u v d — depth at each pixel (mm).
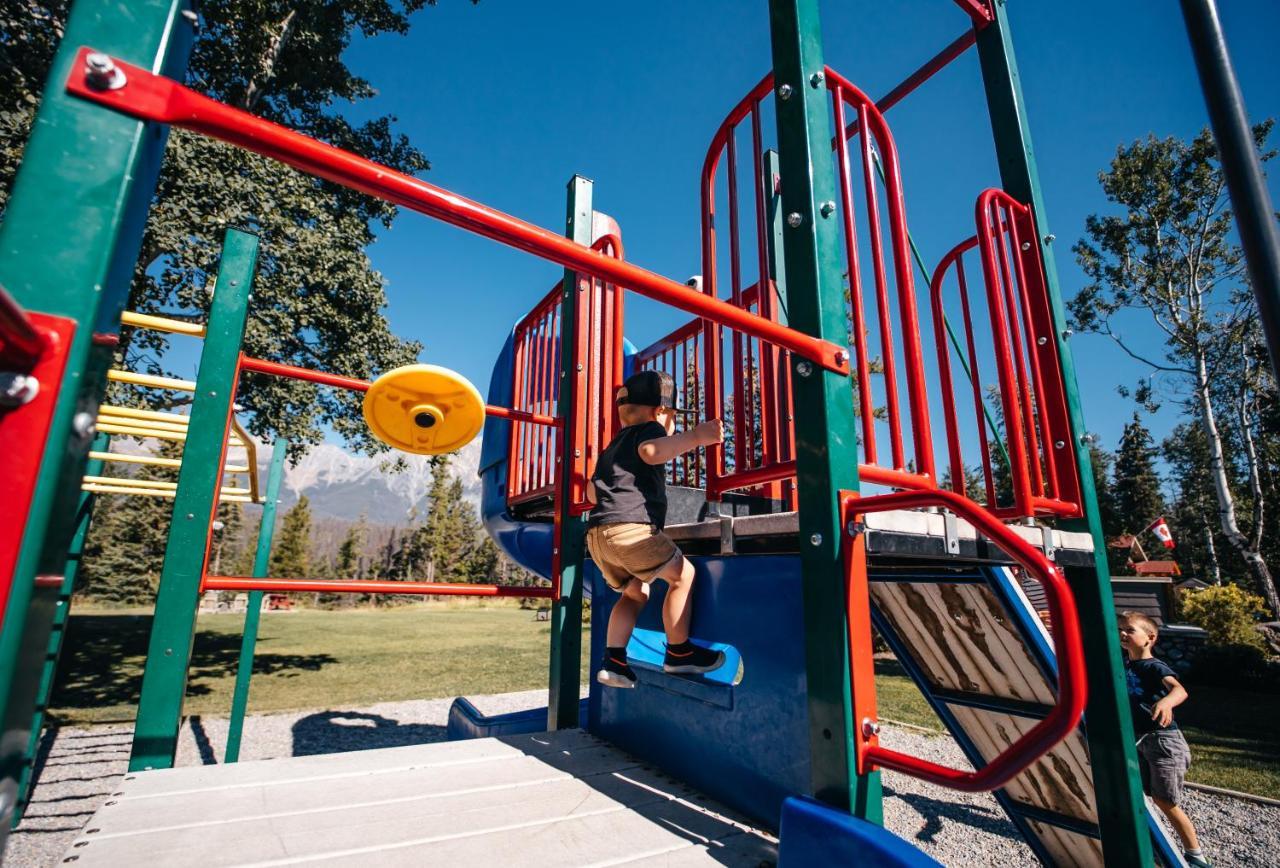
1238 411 19578
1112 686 2129
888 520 1495
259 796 1669
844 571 1319
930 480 1837
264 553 5691
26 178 692
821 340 1435
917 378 1905
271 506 5820
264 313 9688
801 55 1616
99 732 6355
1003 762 1061
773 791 1630
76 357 661
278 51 12102
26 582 605
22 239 673
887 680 10023
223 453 2270
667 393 2363
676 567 1972
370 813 1589
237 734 4676
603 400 2891
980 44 2842
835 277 1520
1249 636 12523
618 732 2322
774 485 2424
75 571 4816
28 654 610
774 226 3068
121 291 758
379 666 11344
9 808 594
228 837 1424
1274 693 9734
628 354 4520
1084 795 2420
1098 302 21938
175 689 2018
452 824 1543
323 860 1333
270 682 9461
